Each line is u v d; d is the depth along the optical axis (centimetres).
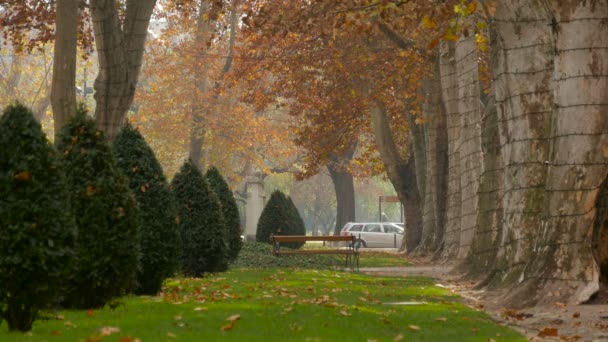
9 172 1067
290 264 3077
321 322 1219
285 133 7025
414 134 4541
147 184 1688
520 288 1694
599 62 1655
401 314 1404
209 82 6969
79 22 3409
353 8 1966
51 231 1076
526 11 1927
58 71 2483
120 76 2686
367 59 3928
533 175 1961
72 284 1348
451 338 1129
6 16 3378
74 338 1012
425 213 4191
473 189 2894
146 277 1664
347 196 7131
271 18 2234
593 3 1652
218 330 1110
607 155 1656
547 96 1941
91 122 1405
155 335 1036
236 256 2950
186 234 2306
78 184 1370
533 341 1137
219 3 2933
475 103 2906
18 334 1041
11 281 1057
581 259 1650
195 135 6256
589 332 1245
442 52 3275
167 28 6275
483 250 2453
